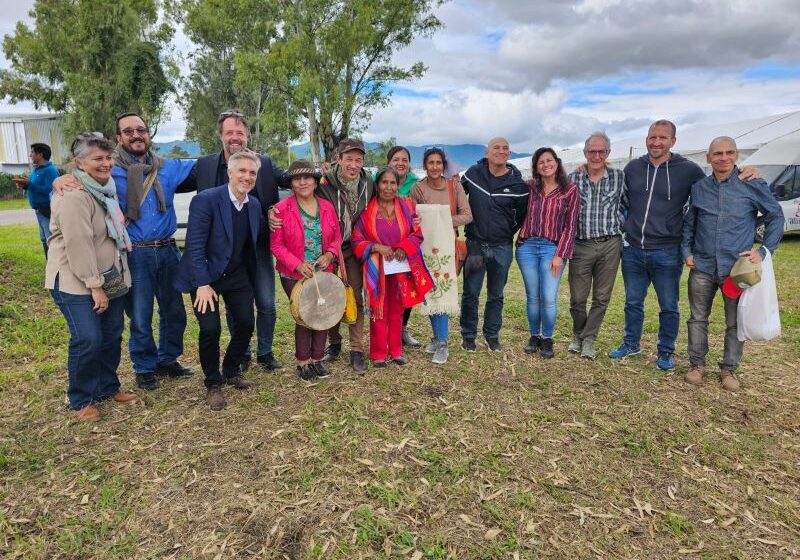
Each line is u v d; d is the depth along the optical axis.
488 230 4.97
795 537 2.79
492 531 2.75
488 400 4.25
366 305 4.64
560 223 4.91
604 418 3.99
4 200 32.19
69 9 32.16
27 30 35.44
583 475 3.28
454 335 5.96
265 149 31.59
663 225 4.70
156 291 4.42
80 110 31.22
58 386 4.46
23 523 2.80
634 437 3.73
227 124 4.27
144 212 4.12
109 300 3.94
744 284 4.29
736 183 4.38
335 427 3.75
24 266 8.13
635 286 5.03
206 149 36.97
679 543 2.72
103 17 31.08
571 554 2.62
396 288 4.82
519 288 8.62
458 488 3.10
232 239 3.92
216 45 33.75
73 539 2.66
